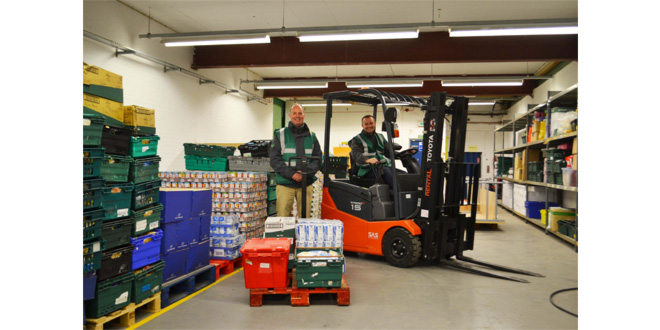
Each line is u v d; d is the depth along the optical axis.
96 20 7.34
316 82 12.66
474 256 6.24
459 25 7.42
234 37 7.99
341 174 8.02
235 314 3.54
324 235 4.20
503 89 14.14
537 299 4.09
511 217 11.39
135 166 3.34
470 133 19.31
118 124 3.64
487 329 3.28
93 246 2.83
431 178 5.29
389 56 9.87
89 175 2.87
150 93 8.98
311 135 5.27
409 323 3.38
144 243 3.40
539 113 9.48
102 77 3.47
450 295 4.18
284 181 5.12
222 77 12.53
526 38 9.31
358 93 5.58
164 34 8.33
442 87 14.41
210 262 4.81
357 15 8.74
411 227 5.23
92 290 2.88
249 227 5.62
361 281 4.70
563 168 7.24
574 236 6.78
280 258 3.75
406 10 8.38
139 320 3.36
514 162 12.06
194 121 10.92
